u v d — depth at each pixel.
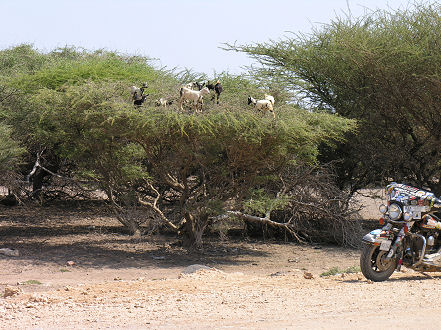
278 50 44.06
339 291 14.12
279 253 33.94
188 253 32.81
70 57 59.19
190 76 44.25
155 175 37.22
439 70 36.56
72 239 36.69
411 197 15.83
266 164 32.56
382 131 42.06
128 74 42.34
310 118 31.20
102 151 33.22
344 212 36.88
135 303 13.06
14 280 24.20
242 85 40.62
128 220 37.28
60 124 32.25
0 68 52.47
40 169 49.16
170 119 27.59
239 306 12.41
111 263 29.36
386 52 37.69
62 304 13.24
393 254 15.88
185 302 13.13
